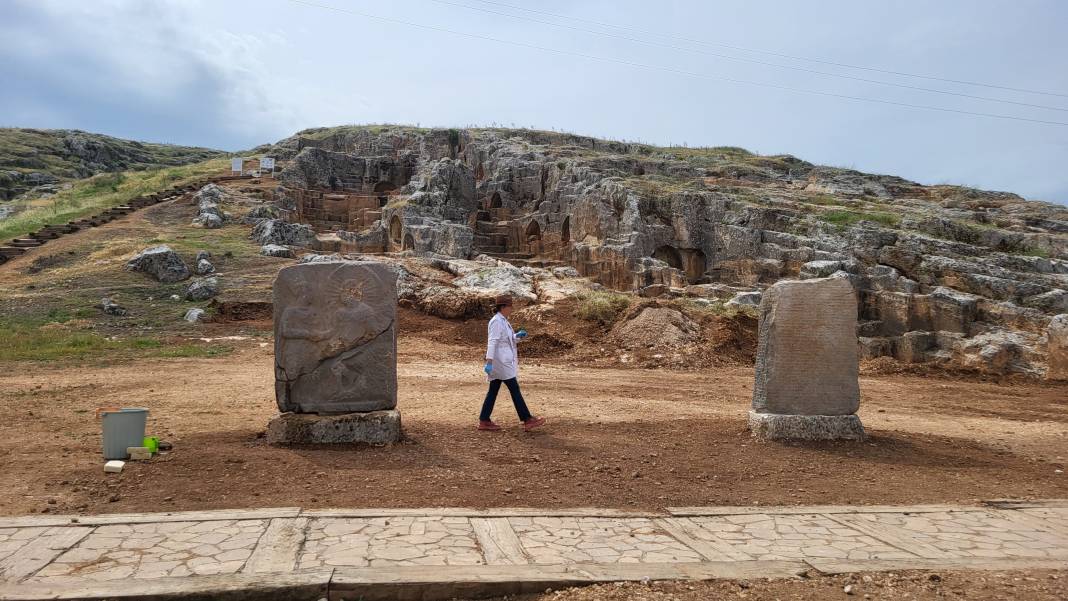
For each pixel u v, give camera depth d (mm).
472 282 26641
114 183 51844
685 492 7574
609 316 23344
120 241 30812
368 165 53312
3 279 26484
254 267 28688
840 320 10492
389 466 8055
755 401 10656
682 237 34062
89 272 26703
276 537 5676
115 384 14508
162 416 11094
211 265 27859
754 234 32188
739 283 32406
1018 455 10273
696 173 47906
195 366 17391
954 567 5578
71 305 23438
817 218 33250
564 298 25078
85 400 12625
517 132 56938
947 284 27250
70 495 6770
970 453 10180
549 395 14750
